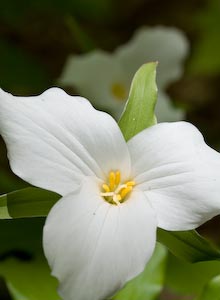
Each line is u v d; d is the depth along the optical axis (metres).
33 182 0.43
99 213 0.42
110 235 0.42
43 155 0.43
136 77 0.45
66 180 0.43
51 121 0.44
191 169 0.43
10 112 0.43
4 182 0.56
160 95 0.64
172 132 0.44
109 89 0.65
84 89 0.65
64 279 0.41
